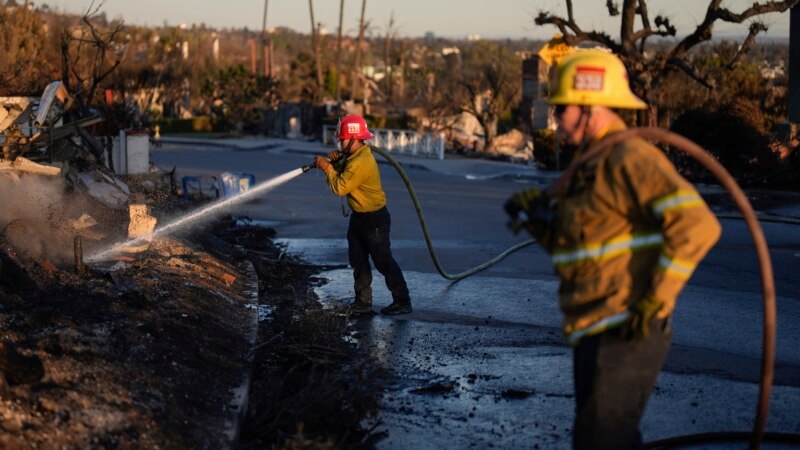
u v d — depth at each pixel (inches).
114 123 638.5
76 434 165.8
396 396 244.5
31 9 1079.0
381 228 333.4
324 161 328.5
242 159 1251.2
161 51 2349.9
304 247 505.4
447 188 863.1
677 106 1196.5
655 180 139.3
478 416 228.4
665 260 137.7
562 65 157.3
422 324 327.0
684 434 211.3
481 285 396.2
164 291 280.4
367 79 2459.4
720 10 839.1
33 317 211.5
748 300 362.3
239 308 313.7
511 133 1694.1
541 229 154.6
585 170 147.3
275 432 204.7
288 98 2208.4
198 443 183.5
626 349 143.6
